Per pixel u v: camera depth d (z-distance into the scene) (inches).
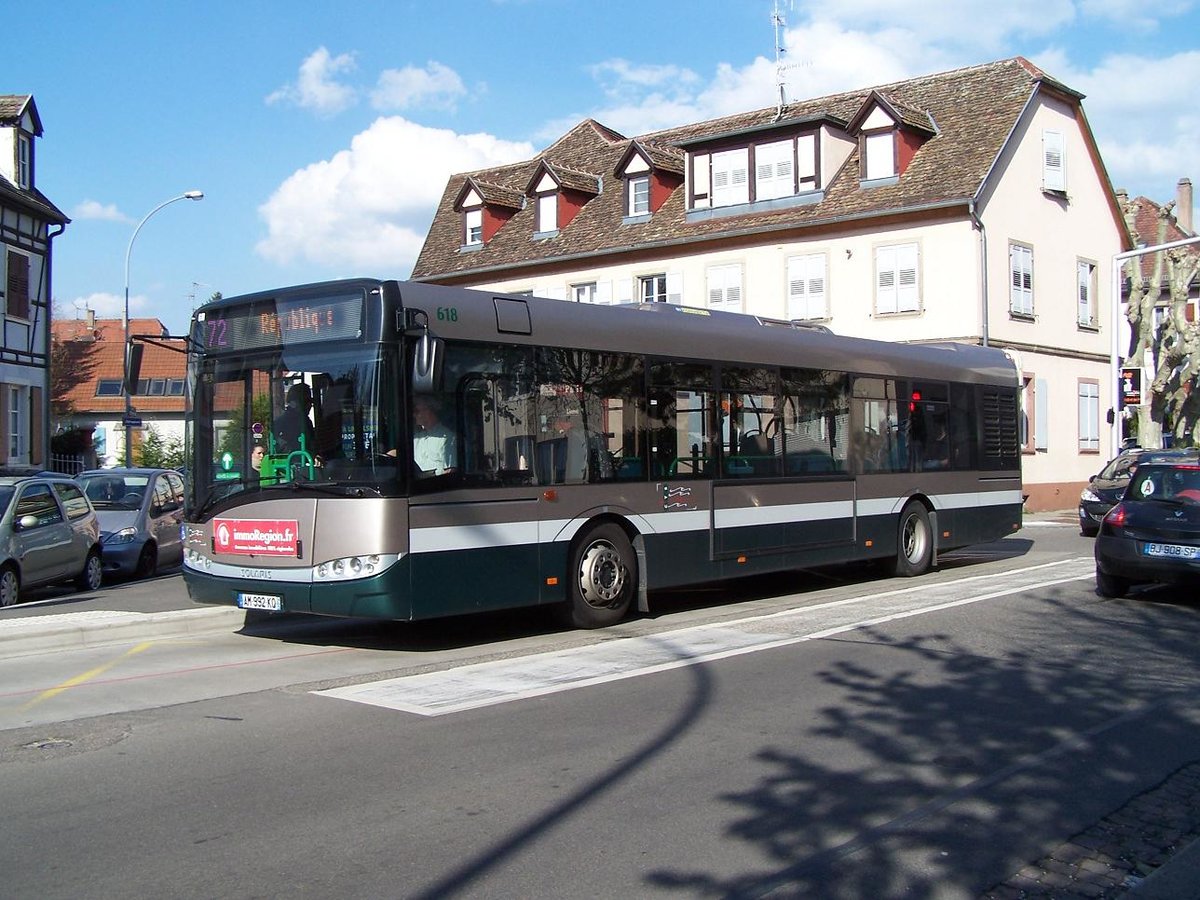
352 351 389.4
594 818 223.5
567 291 1566.2
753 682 348.2
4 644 405.7
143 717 308.7
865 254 1296.8
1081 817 226.1
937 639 421.4
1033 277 1314.0
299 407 398.3
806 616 482.6
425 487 389.7
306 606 389.7
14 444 1274.6
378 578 378.0
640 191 1530.5
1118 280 1205.1
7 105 1284.4
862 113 1305.4
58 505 629.9
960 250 1234.0
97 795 239.3
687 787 243.4
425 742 280.1
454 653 411.2
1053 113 1353.3
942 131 1314.0
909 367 637.9
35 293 1312.7
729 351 521.7
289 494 394.0
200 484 420.5
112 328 2773.1
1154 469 529.7
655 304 504.7
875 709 313.6
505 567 415.5
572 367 447.5
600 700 324.8
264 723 301.0
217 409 417.7
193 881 191.6
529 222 1651.1
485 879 192.5
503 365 420.5
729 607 534.9
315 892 186.9
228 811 228.1
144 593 634.8
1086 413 1416.1
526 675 363.3
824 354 577.6
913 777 251.4
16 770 258.4
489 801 234.2
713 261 1419.8
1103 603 513.3
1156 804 234.5
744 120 1572.3
